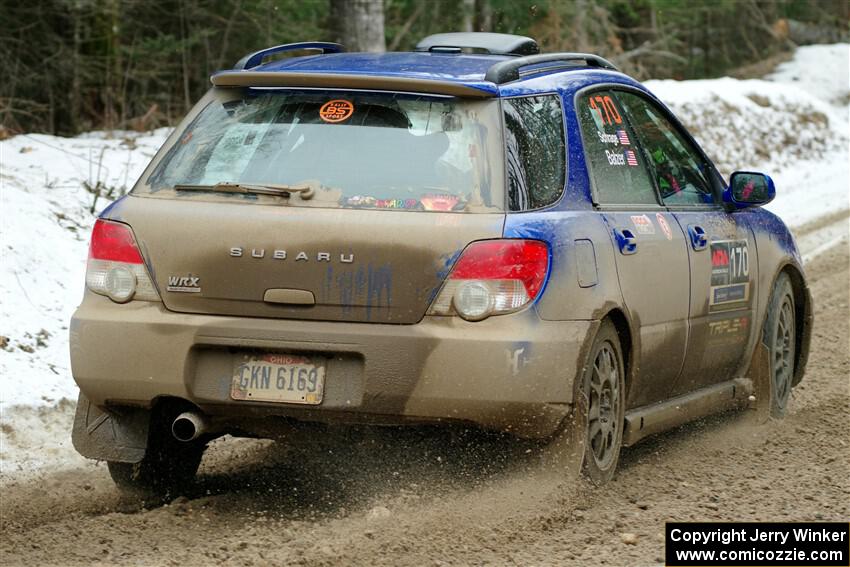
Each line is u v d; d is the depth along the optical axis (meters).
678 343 14.49
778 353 17.45
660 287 13.94
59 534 11.83
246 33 44.84
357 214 11.77
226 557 10.89
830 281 30.64
